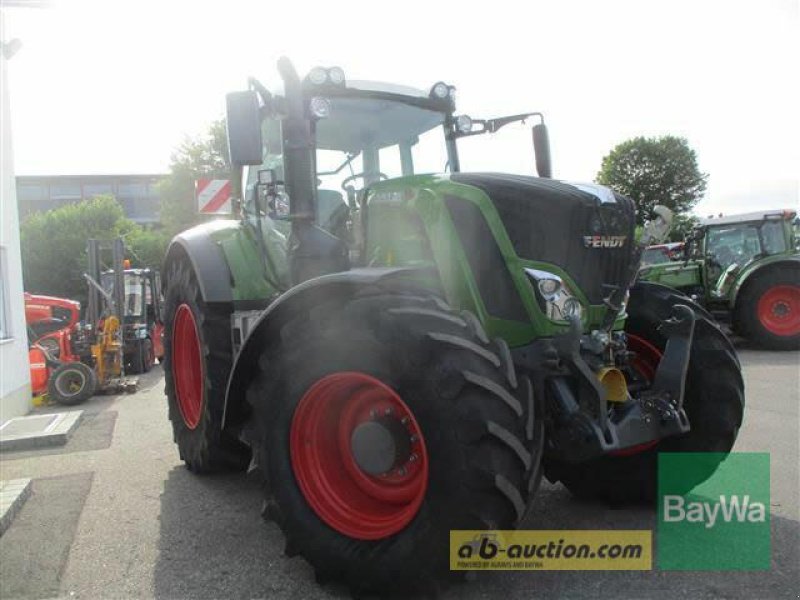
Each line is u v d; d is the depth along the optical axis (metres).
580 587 2.98
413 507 2.81
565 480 4.00
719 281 12.15
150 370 14.71
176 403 5.29
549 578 3.07
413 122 4.55
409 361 2.72
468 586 3.01
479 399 2.62
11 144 9.35
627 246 3.48
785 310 11.22
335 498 3.08
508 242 3.26
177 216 33.97
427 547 2.69
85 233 37.84
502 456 2.61
